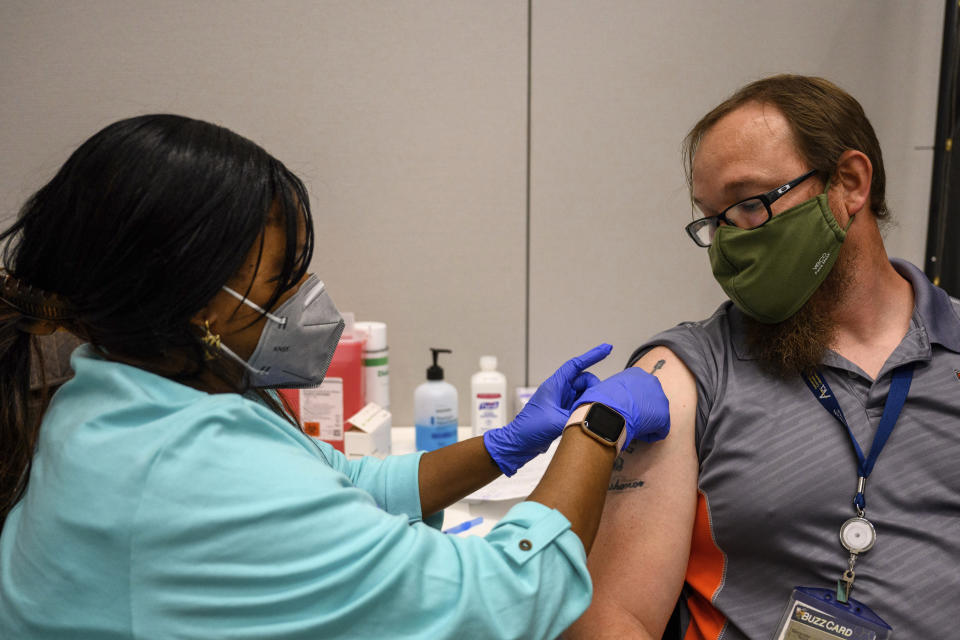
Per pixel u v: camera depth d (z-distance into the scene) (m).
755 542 0.83
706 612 0.88
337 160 1.57
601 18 1.54
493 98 1.56
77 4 1.46
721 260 0.87
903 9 1.56
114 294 0.60
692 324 0.99
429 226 1.61
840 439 0.82
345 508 0.59
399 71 1.54
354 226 1.60
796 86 0.87
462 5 1.51
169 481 0.54
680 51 1.56
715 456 0.85
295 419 0.87
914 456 0.80
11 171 1.51
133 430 0.57
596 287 1.65
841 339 0.89
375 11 1.51
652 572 0.84
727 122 0.86
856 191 0.83
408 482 0.91
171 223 0.59
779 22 1.56
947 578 0.76
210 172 0.61
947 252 1.56
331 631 0.56
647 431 0.82
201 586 0.54
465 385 1.68
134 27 1.48
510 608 0.59
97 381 0.62
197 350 0.66
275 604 0.55
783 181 0.82
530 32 1.53
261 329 0.71
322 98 1.54
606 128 1.58
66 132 1.51
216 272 0.61
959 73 1.50
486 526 1.17
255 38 1.51
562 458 0.71
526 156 1.59
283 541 0.55
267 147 1.56
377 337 1.52
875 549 0.78
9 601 0.58
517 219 1.61
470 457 0.92
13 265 0.64
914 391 0.82
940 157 1.55
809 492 0.81
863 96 1.61
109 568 0.54
